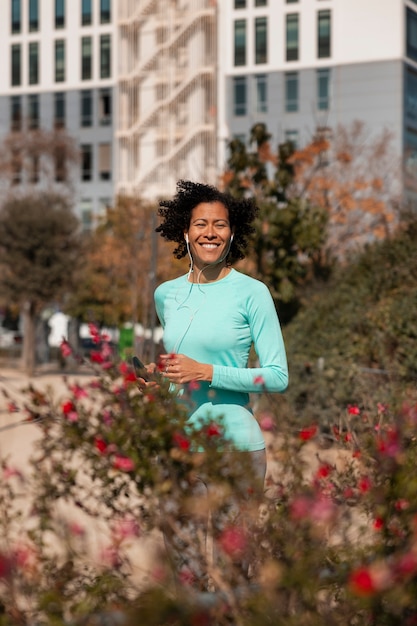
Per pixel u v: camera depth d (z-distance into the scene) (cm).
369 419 424
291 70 5606
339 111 5525
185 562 269
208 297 404
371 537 270
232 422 374
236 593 249
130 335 2997
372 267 1454
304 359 1214
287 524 259
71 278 3316
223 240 413
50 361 3684
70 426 283
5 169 4928
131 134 6097
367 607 238
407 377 1040
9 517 314
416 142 5553
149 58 6066
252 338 399
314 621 239
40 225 3262
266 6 5662
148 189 5922
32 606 265
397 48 5434
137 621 238
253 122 5684
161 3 6094
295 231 1747
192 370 370
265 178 1856
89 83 6338
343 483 310
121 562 273
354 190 3391
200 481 285
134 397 288
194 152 5784
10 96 6531
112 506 287
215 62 5809
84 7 6372
